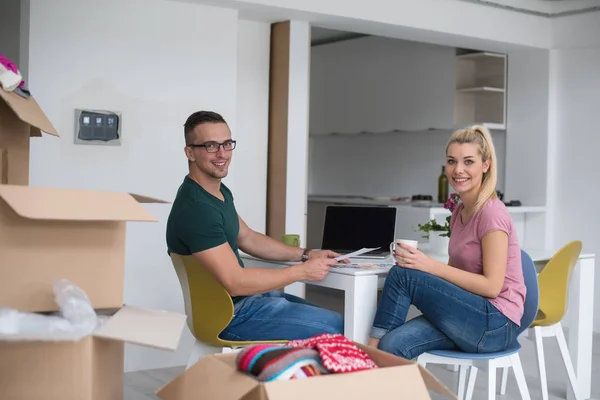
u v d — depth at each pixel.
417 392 1.67
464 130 2.89
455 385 4.17
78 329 1.61
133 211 1.76
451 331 2.71
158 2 4.44
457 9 5.54
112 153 4.31
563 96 6.20
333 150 8.48
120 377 1.87
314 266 2.88
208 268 2.75
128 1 4.34
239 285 2.76
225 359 1.82
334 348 1.72
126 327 1.70
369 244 3.42
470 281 2.71
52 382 1.62
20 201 1.63
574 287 4.01
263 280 2.78
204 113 2.92
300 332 2.85
